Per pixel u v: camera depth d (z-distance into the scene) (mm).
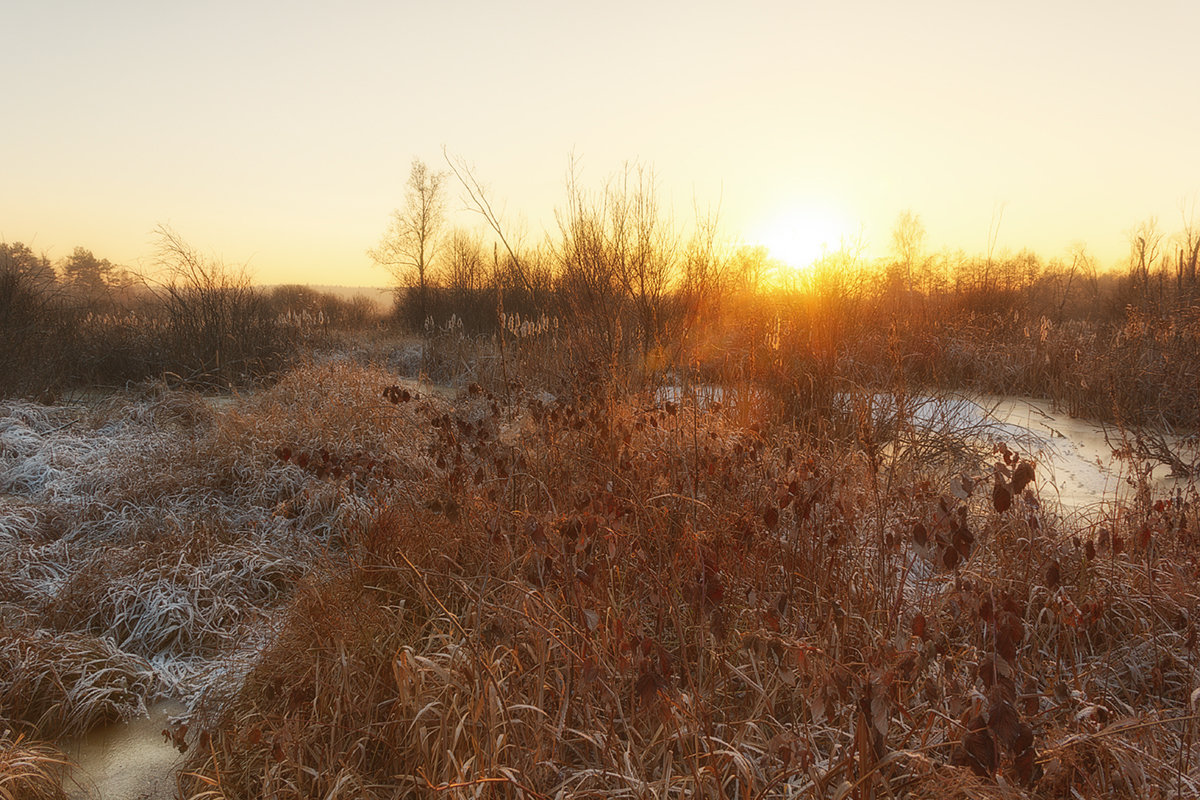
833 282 7094
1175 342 8266
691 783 2293
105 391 9383
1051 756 2076
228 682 3217
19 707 3068
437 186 26688
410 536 3781
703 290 8078
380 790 2480
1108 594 3238
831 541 3062
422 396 7340
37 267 10453
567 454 4363
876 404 5949
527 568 2936
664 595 3008
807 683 2561
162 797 2680
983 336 10945
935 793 1955
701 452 4398
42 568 4293
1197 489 5324
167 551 4316
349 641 3010
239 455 5789
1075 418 8023
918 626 2211
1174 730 2568
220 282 11391
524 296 11477
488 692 2357
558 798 2180
